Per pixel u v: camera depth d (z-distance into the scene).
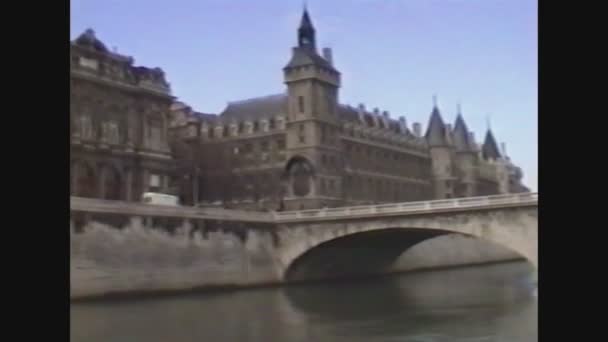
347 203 119.31
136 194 87.12
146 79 89.81
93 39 82.56
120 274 59.09
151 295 61.97
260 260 77.50
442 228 70.12
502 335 41.38
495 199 66.62
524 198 65.12
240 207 114.88
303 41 112.50
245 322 48.16
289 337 42.00
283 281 80.00
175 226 66.19
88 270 56.03
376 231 74.81
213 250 70.62
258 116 117.94
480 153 184.88
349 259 90.50
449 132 165.25
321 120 110.19
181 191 102.12
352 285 81.44
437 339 40.62
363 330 44.72
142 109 88.81
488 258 129.25
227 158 118.12
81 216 55.94
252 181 115.06
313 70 108.81
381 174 132.62
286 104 115.81
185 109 120.62
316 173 107.94
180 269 65.94
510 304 57.38
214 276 70.12
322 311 54.91
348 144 123.00
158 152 91.12
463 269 115.44
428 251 111.94
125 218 60.53
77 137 78.00
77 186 78.00
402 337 41.75
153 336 41.41
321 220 78.25
